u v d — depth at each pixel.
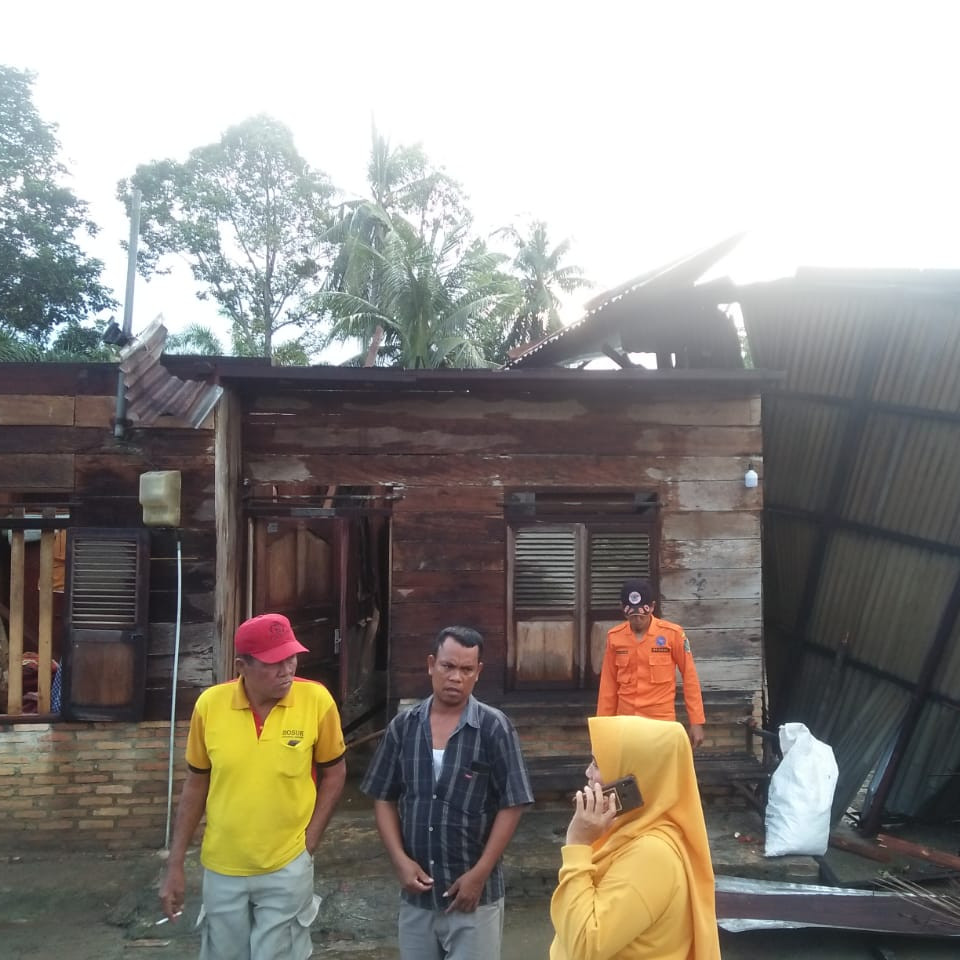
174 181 26.86
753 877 4.36
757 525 5.44
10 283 22.39
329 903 4.12
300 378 4.88
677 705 5.34
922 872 4.49
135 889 4.32
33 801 4.80
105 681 4.79
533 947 3.83
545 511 5.36
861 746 5.55
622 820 1.78
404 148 23.94
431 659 2.69
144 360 4.45
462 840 2.53
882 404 5.57
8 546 6.05
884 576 5.59
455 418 5.27
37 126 23.44
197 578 4.87
